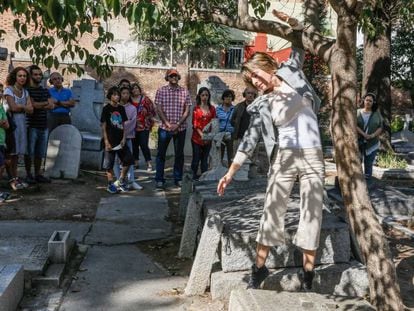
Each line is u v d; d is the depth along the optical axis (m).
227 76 21.53
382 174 11.41
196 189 6.17
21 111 8.27
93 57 6.40
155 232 6.53
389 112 13.65
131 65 20.97
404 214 7.96
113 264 5.27
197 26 6.17
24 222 6.78
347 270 4.33
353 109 3.59
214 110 9.58
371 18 6.95
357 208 3.59
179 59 22.80
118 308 4.23
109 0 2.97
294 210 5.05
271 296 3.75
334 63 3.62
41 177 9.09
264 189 6.18
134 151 11.34
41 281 4.59
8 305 3.92
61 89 10.31
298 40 4.11
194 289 4.48
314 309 3.54
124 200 8.27
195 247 5.61
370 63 13.74
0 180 8.36
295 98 3.82
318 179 3.85
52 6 2.89
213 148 7.38
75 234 6.32
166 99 9.30
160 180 9.34
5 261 4.78
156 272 5.07
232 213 5.04
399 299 3.54
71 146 9.55
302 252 4.32
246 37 24.28
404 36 19.73
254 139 3.90
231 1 7.20
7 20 20.95
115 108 8.72
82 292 4.53
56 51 17.83
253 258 4.43
